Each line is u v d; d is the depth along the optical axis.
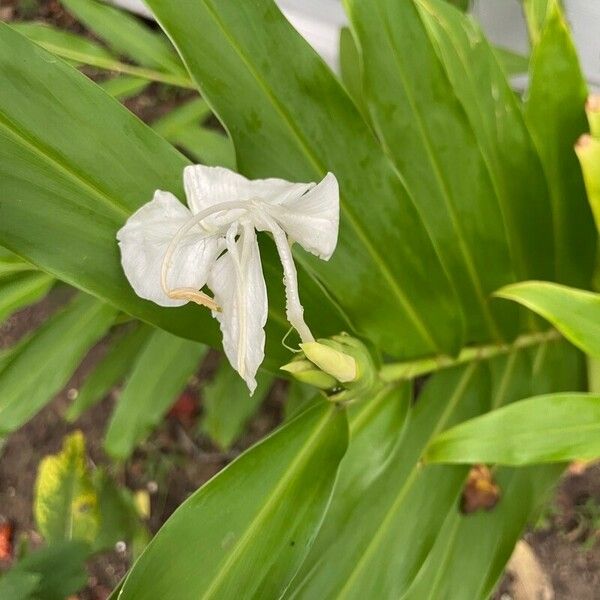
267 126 0.32
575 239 0.43
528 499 0.43
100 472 0.69
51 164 0.28
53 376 0.46
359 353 0.31
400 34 0.35
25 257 0.28
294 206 0.27
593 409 0.33
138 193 0.30
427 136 0.37
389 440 0.36
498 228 0.39
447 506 0.39
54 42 0.51
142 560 0.28
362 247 0.35
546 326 0.45
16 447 0.77
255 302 0.27
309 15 0.75
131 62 0.73
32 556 0.57
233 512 0.30
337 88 0.32
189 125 0.58
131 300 0.29
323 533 0.37
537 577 0.64
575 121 0.40
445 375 0.42
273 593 0.29
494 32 0.66
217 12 0.31
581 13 0.59
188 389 0.75
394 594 0.37
